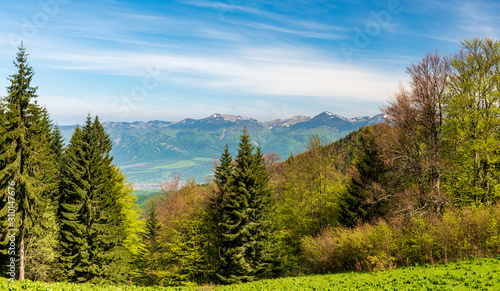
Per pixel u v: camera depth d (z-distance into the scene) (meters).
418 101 30.86
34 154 29.00
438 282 18.50
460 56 29.83
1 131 27.50
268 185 43.78
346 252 30.19
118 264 38.41
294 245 41.41
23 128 28.11
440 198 27.94
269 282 26.69
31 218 29.86
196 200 44.78
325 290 20.70
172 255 41.31
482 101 29.16
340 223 36.50
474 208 25.00
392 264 26.28
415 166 30.47
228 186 40.19
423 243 24.97
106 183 40.41
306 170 39.66
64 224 36.69
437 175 29.70
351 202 36.00
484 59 28.59
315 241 33.41
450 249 23.94
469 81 29.12
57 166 42.25
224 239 36.91
